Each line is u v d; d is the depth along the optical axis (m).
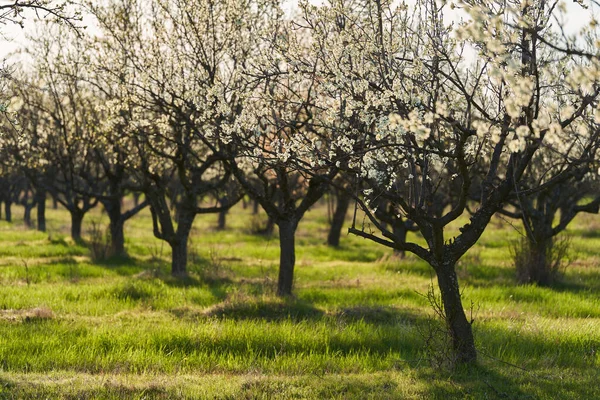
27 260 23.73
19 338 11.12
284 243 16.58
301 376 9.62
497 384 9.30
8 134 20.80
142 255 26.70
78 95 20.31
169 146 19.50
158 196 19.73
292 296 16.17
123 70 15.55
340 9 10.48
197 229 41.00
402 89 8.84
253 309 14.23
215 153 14.48
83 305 14.81
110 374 9.63
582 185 19.12
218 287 17.88
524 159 9.47
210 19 14.96
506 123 8.22
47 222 48.44
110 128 16.72
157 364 10.16
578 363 10.62
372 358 10.80
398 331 12.21
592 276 21.08
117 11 16.55
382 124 8.49
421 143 8.42
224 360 10.57
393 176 10.06
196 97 12.45
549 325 13.05
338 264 24.80
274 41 11.80
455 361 10.04
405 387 9.09
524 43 8.39
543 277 19.22
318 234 39.34
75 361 10.23
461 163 8.67
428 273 21.61
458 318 10.27
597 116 6.57
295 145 10.28
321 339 11.59
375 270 22.64
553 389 9.12
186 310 14.60
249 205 75.62
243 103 11.51
